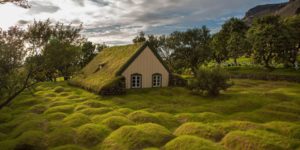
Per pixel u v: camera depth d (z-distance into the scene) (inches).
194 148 616.4
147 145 684.1
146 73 1670.8
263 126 778.2
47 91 1733.5
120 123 864.9
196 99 1363.2
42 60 958.4
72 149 678.5
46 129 863.1
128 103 1251.2
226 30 3961.6
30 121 954.1
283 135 721.6
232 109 1125.7
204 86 1438.2
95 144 737.6
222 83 1422.2
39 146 732.7
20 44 895.7
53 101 1363.2
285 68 2496.3
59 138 762.8
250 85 1984.5
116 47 2030.0
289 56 2438.5
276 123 823.1
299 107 1103.6
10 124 978.7
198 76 1481.3
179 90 1589.6
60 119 986.7
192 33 2541.8
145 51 1654.8
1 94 933.2
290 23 2506.2
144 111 1005.8
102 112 1055.0
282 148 610.2
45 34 970.1
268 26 2511.1
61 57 1002.7
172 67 2625.5
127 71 1594.5
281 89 1668.3
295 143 641.6
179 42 2556.6
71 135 784.3
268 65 2618.1
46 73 1070.4
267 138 658.8
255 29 2817.4
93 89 1525.6
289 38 2375.7
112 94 1434.5
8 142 759.1
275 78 2225.6
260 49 2536.9
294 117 946.7
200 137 711.7
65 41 1053.2
